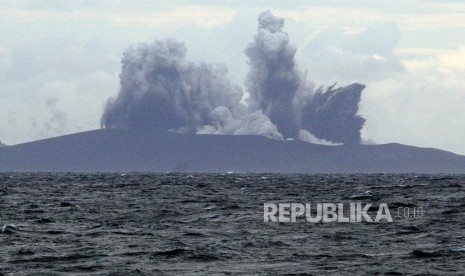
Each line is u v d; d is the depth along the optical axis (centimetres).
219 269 11625
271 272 11338
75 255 12875
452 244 14225
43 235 15850
